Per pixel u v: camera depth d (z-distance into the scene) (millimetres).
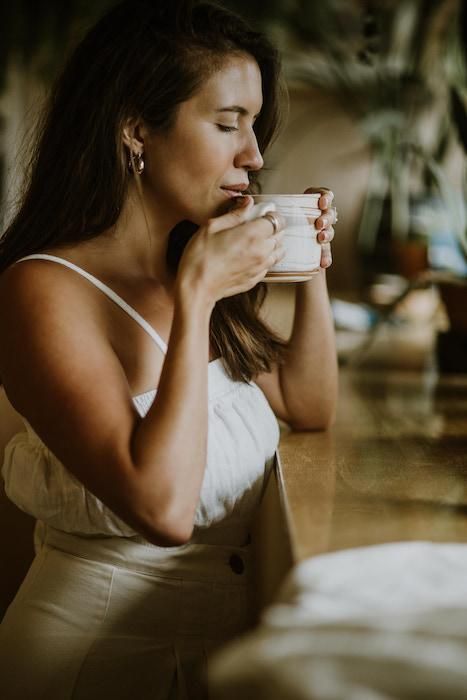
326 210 1226
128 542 1148
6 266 1261
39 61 3367
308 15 3211
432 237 2094
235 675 545
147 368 1180
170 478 974
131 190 1214
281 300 2871
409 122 3129
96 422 1015
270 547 1120
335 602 647
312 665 533
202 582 1177
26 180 1441
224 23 1181
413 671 523
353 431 1457
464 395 1818
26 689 1131
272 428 1287
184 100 1158
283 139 3893
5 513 1428
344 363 2174
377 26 2088
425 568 718
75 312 1105
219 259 1047
